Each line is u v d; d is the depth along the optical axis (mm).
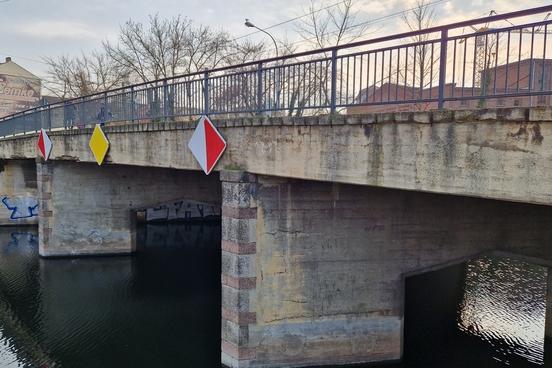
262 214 9406
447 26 6000
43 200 19594
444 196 10016
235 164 9602
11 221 27062
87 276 18188
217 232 27594
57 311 14664
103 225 20281
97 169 19953
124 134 14047
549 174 4953
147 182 20547
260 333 9586
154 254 21844
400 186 6480
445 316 13805
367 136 6898
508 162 5289
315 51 8102
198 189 21109
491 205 10109
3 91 54562
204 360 11305
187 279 18031
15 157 23656
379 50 7027
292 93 9078
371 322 10039
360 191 9750
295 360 9789
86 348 12102
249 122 9055
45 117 21078
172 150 11812
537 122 5008
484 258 21703
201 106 11117
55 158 18672
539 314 14141
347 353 10000
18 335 13000
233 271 9492
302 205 9547
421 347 11500
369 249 9891
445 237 10086
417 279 17688
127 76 39250
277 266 9555
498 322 13398
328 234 9703
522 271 19219
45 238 19703
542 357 11125
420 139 6184
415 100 6312
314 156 7785
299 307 9727
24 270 18891
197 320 13930
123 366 11102
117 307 15078
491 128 5426
